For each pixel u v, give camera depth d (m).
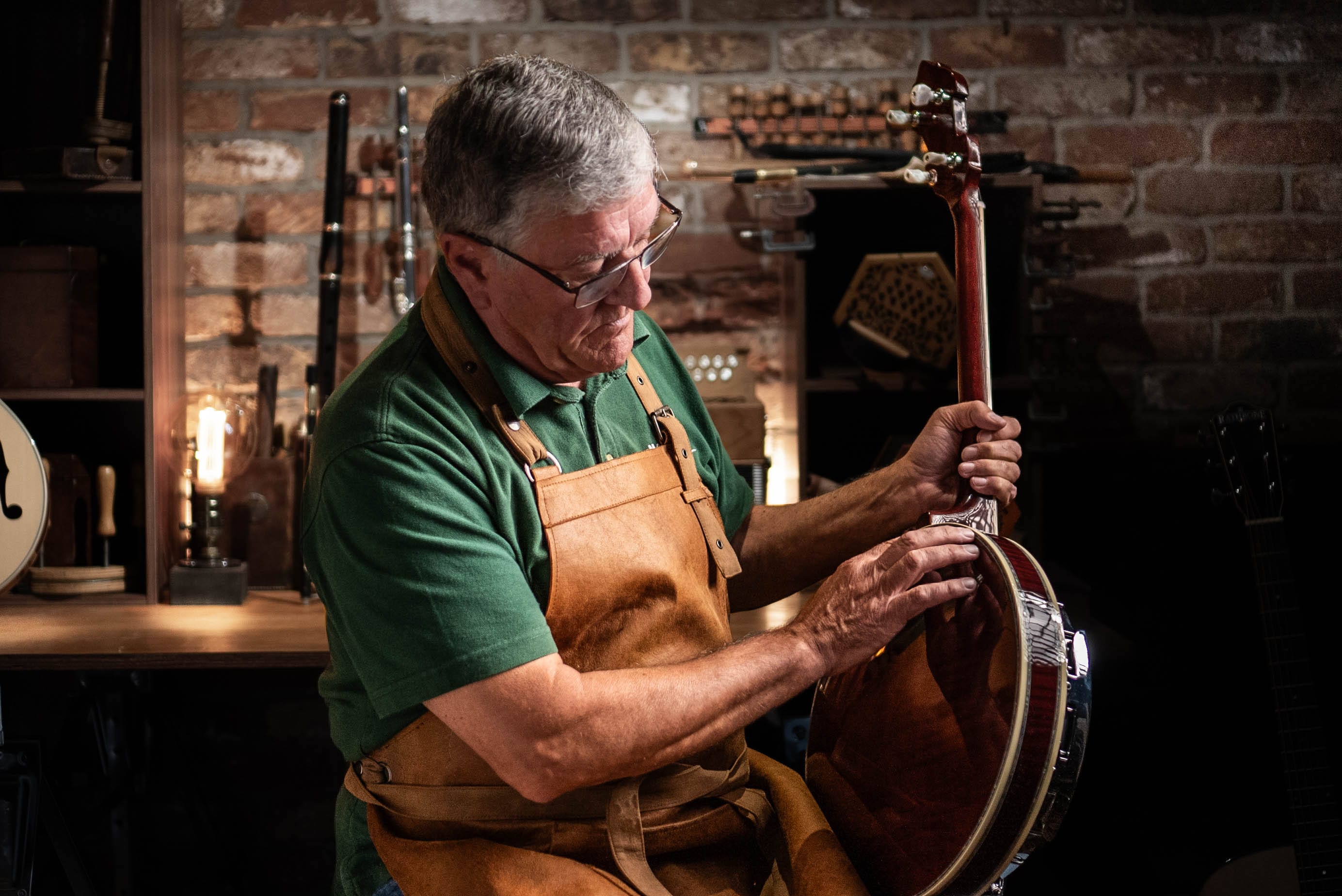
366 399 1.20
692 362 2.38
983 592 1.19
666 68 2.52
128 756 2.29
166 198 2.35
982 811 1.08
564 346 1.21
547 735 1.11
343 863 1.36
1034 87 2.52
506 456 1.22
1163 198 2.53
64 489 2.41
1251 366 2.55
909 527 1.46
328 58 2.50
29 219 2.51
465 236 1.18
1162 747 2.56
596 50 2.52
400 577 1.13
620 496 1.28
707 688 1.15
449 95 1.18
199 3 2.48
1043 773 1.07
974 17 2.51
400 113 2.35
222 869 2.49
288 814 2.64
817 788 1.38
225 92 2.50
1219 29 2.51
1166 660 2.56
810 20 2.51
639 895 1.19
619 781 1.22
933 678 1.21
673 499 1.34
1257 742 2.55
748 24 2.52
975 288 1.41
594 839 1.22
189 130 2.50
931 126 1.43
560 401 1.28
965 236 1.41
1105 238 2.54
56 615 2.19
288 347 2.54
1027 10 2.51
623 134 1.14
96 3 2.45
